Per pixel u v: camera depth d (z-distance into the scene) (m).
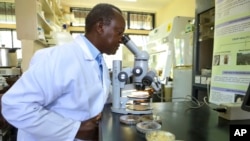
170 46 3.00
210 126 0.86
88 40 0.99
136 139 0.72
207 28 1.87
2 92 1.80
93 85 0.96
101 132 0.80
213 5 1.64
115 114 1.07
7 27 4.34
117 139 0.72
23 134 0.96
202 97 1.81
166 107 1.25
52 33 2.79
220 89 1.42
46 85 0.77
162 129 0.81
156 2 4.70
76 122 0.90
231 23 1.33
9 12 4.29
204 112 1.12
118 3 4.78
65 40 2.74
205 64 1.87
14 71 2.23
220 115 1.00
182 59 2.57
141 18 5.50
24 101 0.74
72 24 5.11
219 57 1.45
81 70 0.88
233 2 1.31
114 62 1.13
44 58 0.80
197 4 1.91
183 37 2.56
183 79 2.34
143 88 1.12
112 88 1.14
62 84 0.80
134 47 1.09
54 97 0.81
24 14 2.02
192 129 0.82
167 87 2.56
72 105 0.88
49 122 0.81
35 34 2.04
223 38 1.41
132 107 1.13
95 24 0.94
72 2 4.75
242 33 1.24
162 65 3.35
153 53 4.00
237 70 1.26
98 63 1.03
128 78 1.12
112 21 0.93
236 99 1.25
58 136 0.84
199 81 1.85
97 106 1.01
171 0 4.55
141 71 1.06
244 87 1.20
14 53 2.39
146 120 0.92
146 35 5.53
